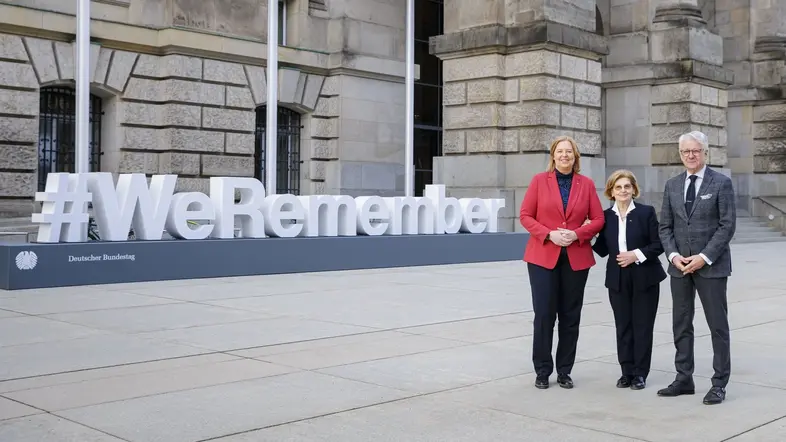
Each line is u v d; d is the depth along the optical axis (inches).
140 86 955.3
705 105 1167.0
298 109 1109.7
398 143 1187.3
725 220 268.1
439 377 298.8
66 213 560.7
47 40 882.8
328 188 1126.4
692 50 1143.6
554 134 920.3
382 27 1162.0
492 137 935.7
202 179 992.9
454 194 965.2
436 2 1286.9
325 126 1125.7
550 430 233.6
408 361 326.0
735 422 243.6
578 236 283.3
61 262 540.4
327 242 672.4
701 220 271.3
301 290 545.6
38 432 224.2
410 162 813.2
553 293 285.9
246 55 1019.9
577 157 293.9
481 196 943.0
